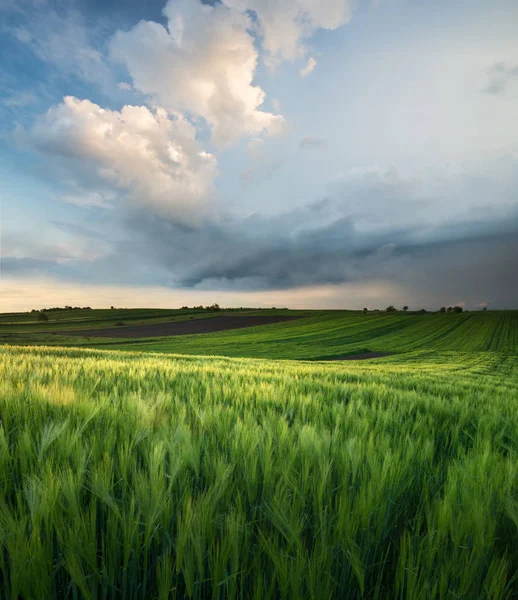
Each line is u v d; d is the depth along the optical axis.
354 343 66.62
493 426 3.18
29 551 1.04
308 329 88.81
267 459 1.63
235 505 1.41
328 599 1.01
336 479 1.64
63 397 2.99
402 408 3.70
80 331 88.31
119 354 17.28
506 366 36.75
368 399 4.65
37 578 1.02
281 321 106.31
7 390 3.22
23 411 2.58
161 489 1.30
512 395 6.46
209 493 1.30
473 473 1.64
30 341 61.84
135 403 2.89
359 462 1.67
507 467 1.67
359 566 1.07
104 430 2.18
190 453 1.71
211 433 2.25
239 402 3.74
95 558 1.07
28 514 1.20
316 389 5.54
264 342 67.94
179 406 3.22
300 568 1.01
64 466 1.49
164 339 72.44
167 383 5.51
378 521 1.27
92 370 6.63
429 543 1.15
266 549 1.12
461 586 1.03
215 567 1.02
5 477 1.50
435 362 39.88
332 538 1.19
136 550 1.11
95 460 1.60
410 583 1.01
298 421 2.68
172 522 1.28
